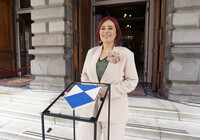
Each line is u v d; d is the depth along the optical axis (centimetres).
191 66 272
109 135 122
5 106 306
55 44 360
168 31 299
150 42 486
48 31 370
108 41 126
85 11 471
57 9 348
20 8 621
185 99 280
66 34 367
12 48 629
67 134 229
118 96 113
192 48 267
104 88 107
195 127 215
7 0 595
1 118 282
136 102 284
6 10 596
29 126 253
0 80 545
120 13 1009
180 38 275
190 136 195
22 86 436
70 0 374
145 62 512
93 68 126
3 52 584
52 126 254
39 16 365
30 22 830
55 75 369
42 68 374
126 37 1600
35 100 316
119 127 121
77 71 416
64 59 370
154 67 366
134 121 234
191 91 278
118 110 117
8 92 362
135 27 1509
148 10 482
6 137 237
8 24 609
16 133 231
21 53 676
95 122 70
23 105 311
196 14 265
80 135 122
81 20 430
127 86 114
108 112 108
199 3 261
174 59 285
